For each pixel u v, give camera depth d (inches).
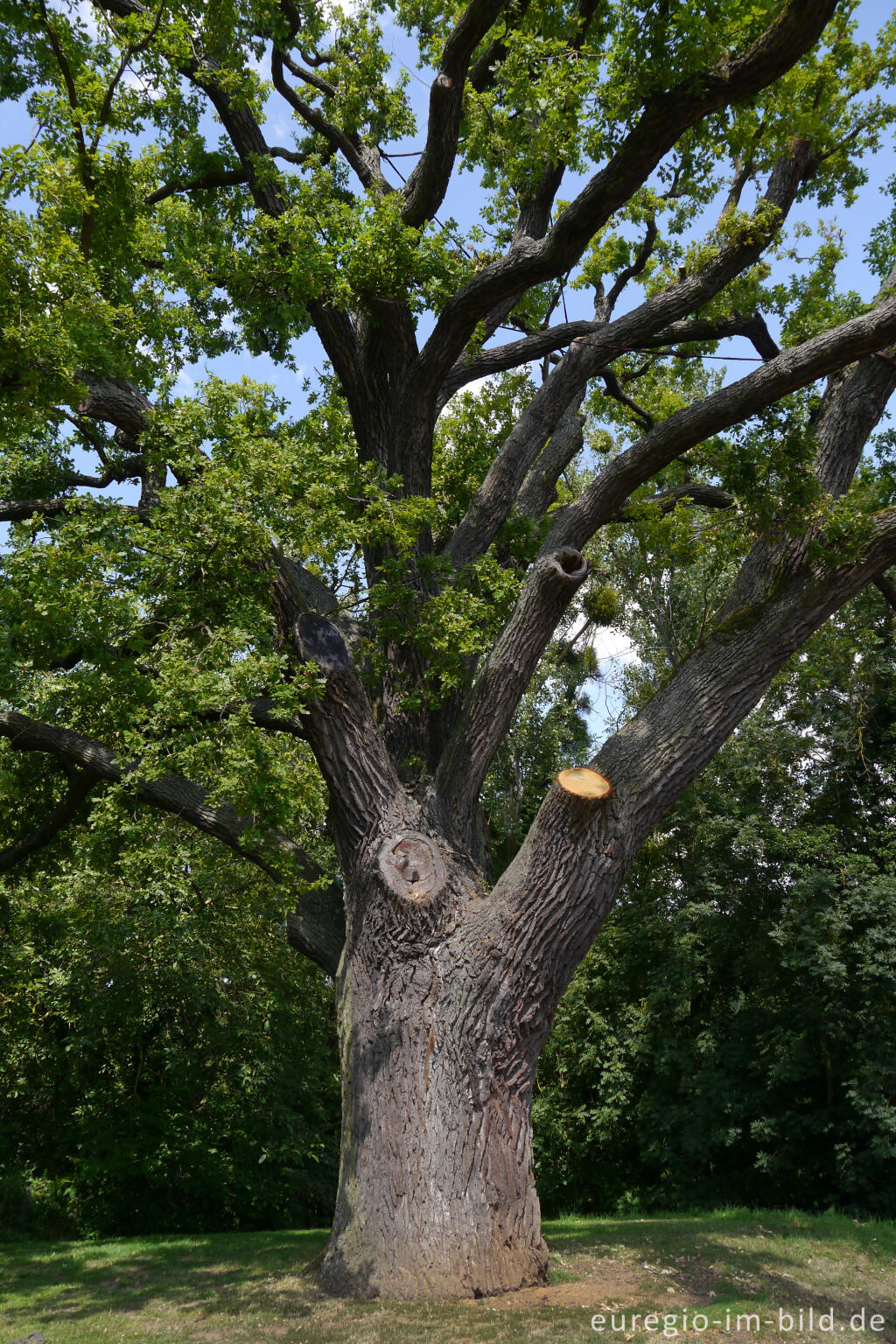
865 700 598.9
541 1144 695.1
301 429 393.7
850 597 324.5
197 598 305.0
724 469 328.5
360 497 353.7
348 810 319.9
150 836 385.4
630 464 354.6
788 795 634.2
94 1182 581.0
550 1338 214.8
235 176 451.5
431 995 293.4
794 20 275.7
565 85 320.8
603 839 291.3
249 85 385.7
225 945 593.9
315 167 462.0
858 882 565.6
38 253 283.3
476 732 336.8
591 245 530.9
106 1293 293.4
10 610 300.2
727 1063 589.6
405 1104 281.3
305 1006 660.1
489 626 378.0
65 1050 569.0
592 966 675.4
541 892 289.1
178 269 417.7
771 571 334.3
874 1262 328.5
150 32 334.6
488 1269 260.2
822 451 355.9
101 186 333.4
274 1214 650.2
